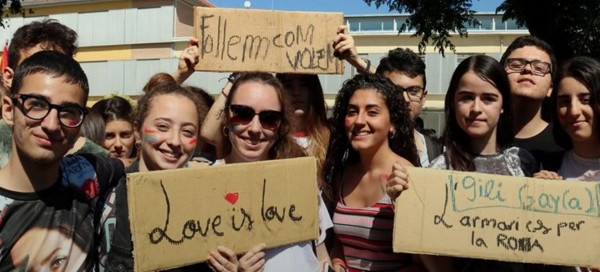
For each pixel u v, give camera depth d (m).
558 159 2.96
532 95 3.39
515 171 2.76
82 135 3.52
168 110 2.33
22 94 1.86
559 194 2.51
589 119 2.72
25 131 1.86
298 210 2.51
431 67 22.52
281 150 2.76
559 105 2.85
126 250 2.14
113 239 2.14
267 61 3.28
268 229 2.42
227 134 2.87
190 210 2.22
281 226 2.46
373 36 27.48
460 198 2.49
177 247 2.18
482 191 2.50
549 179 2.56
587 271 2.60
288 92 3.42
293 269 2.49
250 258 2.33
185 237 2.20
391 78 3.90
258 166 2.41
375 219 2.76
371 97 2.84
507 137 2.84
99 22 31.34
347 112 2.97
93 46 31.48
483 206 2.49
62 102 1.89
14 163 1.91
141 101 2.47
